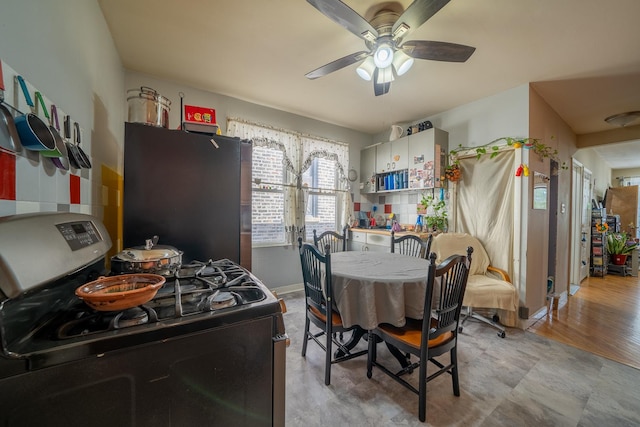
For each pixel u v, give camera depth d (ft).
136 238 4.64
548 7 5.30
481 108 9.84
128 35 6.39
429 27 5.95
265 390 2.62
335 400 5.16
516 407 5.02
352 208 13.53
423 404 4.66
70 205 3.69
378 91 7.43
